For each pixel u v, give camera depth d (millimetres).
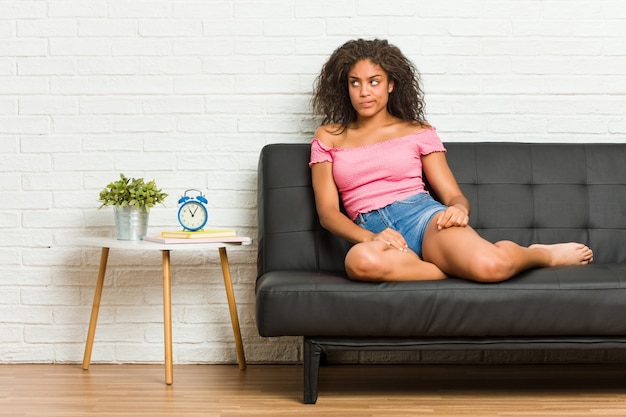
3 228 3240
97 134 3248
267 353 3234
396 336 2496
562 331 2457
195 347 3232
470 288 2438
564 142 3244
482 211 3027
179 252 3234
